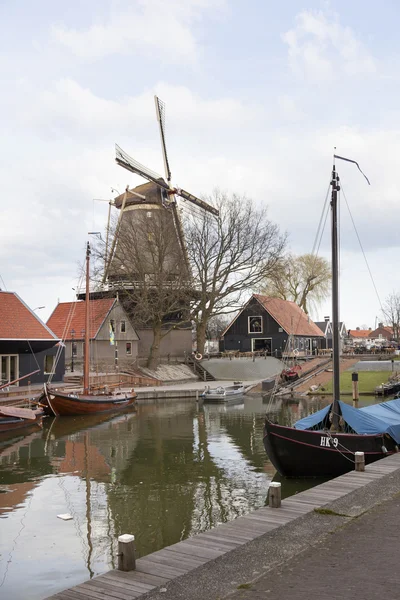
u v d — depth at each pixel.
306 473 16.42
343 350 73.38
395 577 7.15
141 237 51.81
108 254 50.50
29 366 39.41
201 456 20.52
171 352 58.34
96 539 11.94
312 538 8.79
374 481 12.47
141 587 7.17
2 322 36.78
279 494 10.58
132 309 55.09
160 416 32.56
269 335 63.62
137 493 15.47
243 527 9.44
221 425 28.55
